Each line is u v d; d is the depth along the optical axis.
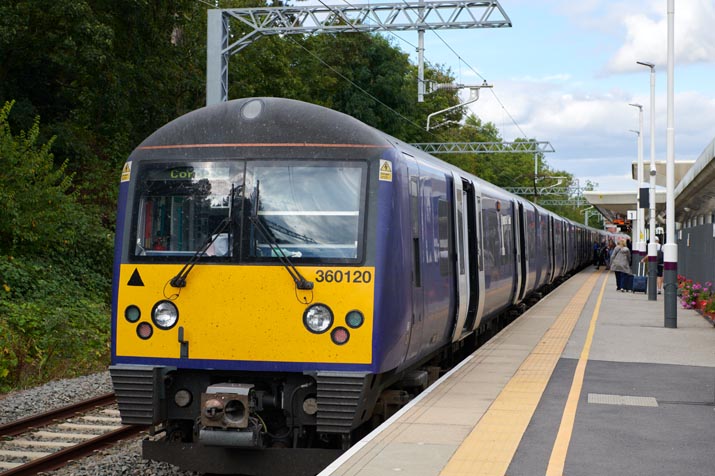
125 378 8.61
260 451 8.32
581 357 13.91
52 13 25.14
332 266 8.36
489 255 15.82
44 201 21.92
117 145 29.19
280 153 8.65
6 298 19.83
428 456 7.42
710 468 7.25
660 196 56.19
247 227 8.53
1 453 10.00
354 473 6.87
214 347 8.48
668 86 20.59
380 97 52.44
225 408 8.20
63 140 27.83
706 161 24.12
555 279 36.91
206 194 8.69
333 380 8.19
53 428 11.39
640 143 41.88
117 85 28.11
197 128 8.90
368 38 51.94
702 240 26.55
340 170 8.55
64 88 29.11
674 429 8.74
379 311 8.30
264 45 36.91
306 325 8.33
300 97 40.44
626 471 7.13
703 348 15.41
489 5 21.44
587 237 65.12
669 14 20.56
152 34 29.92
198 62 33.97
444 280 11.21
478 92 35.88
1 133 21.30
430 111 64.62
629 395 10.63
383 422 9.13
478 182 15.53
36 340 17.78
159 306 8.62
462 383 11.24
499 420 8.92
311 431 8.71
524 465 7.20
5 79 28.12
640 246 39.44
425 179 10.34
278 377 8.55
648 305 25.67
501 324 21.45
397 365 8.97
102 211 27.66
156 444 8.48
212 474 9.27
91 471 9.28
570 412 9.41
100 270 25.12
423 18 22.02
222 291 8.48
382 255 8.38
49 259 23.27
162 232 8.74
